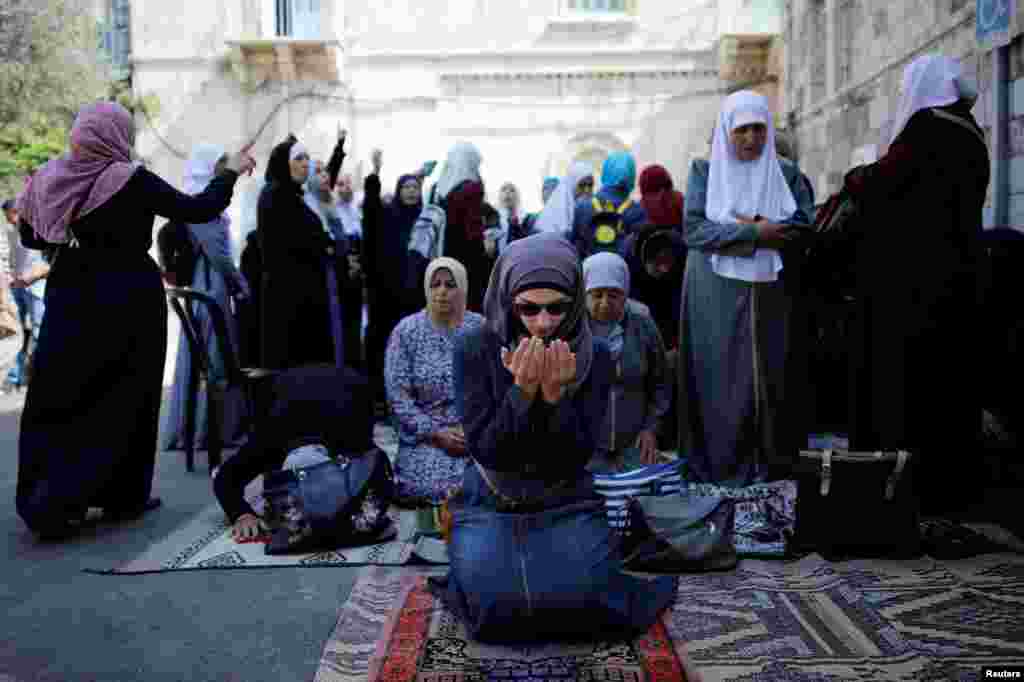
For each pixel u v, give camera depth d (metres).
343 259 6.77
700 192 4.69
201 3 15.66
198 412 6.23
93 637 2.92
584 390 2.89
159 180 4.27
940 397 4.12
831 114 11.81
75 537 4.11
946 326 4.09
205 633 2.94
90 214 4.18
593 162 16.03
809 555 3.53
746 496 4.17
